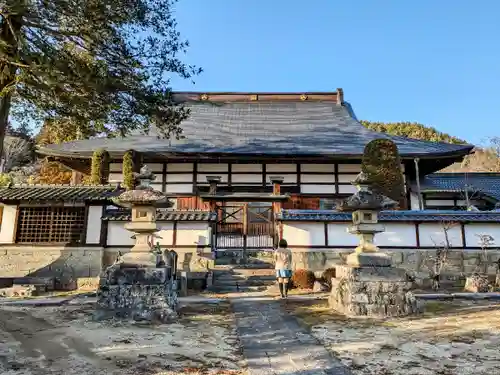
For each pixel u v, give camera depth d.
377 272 6.65
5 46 6.04
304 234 11.08
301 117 22.88
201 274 9.92
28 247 10.45
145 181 7.07
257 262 11.81
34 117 7.78
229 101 25.25
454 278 10.61
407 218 10.91
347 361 3.91
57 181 24.44
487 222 10.85
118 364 3.80
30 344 4.55
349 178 17.12
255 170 17.31
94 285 10.23
